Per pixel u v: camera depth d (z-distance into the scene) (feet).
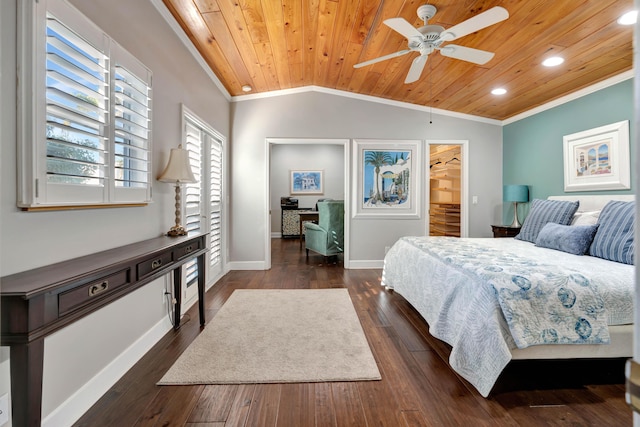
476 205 15.29
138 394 5.42
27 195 3.84
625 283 5.57
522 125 13.98
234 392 5.49
